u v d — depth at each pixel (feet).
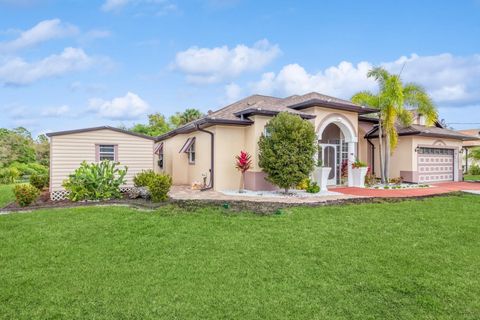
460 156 96.84
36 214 37.04
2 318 15.66
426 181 85.97
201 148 70.44
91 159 55.62
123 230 30.37
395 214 38.06
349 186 71.36
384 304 17.17
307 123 55.36
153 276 20.47
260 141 57.67
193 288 18.81
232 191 60.59
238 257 23.73
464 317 15.92
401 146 84.84
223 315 15.90
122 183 52.90
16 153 132.87
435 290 18.75
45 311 16.26
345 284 19.49
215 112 85.40
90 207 41.14
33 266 22.09
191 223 32.81
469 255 24.54
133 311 16.26
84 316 15.84
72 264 22.43
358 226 32.35
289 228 31.24
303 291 18.54
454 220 35.42
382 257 23.91
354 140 70.23
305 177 55.06
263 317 15.75
